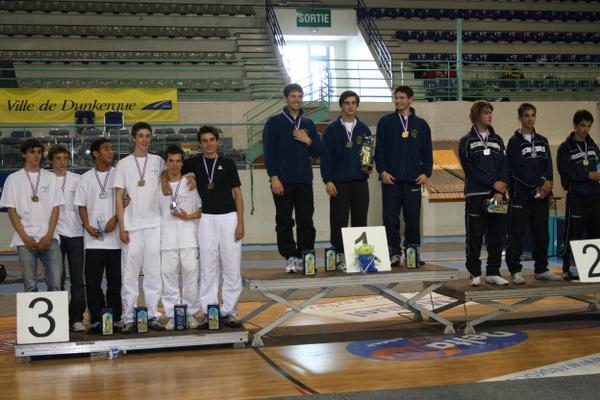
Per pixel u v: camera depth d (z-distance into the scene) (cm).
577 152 664
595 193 661
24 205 570
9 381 482
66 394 449
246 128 1580
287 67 1817
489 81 1717
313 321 679
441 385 447
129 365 520
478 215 628
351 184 619
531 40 2119
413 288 853
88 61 1772
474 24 2136
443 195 1471
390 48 2002
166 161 579
